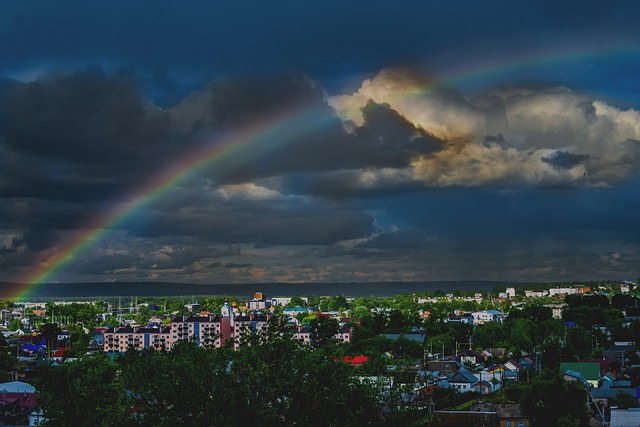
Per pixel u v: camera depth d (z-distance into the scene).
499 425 188.00
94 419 137.62
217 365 116.69
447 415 180.38
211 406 113.56
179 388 114.94
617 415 189.62
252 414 112.62
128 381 123.19
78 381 141.00
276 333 124.19
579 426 191.12
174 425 113.75
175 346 142.38
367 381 125.00
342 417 116.38
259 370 115.31
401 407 122.62
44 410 142.00
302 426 115.12
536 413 197.88
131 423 120.25
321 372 117.00
